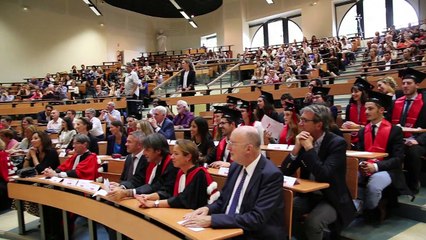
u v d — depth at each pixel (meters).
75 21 21.28
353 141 4.38
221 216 2.29
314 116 2.99
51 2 20.16
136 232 2.85
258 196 2.39
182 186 2.99
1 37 18.06
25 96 13.44
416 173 3.83
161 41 25.86
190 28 25.97
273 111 5.09
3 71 18.03
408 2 18.11
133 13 24.84
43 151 4.82
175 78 10.42
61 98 13.22
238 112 4.27
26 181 4.37
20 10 18.83
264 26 22.83
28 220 5.11
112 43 23.30
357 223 3.49
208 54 20.02
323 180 2.86
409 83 4.36
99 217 3.34
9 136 6.65
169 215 2.58
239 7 22.86
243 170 2.58
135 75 10.02
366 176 3.43
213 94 10.08
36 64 19.34
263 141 4.47
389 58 10.35
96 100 11.51
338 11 20.16
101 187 3.49
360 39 16.89
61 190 3.88
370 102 3.71
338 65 12.05
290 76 10.70
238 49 22.95
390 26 18.30
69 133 6.66
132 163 3.84
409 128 4.11
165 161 3.36
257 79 11.04
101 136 7.38
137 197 2.88
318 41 18.16
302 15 20.89
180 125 6.74
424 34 13.54
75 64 21.17
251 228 2.26
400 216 3.59
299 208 2.97
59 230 4.21
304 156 2.91
